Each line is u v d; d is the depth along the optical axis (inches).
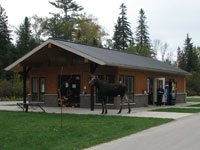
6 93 1423.5
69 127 449.7
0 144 345.1
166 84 954.1
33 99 906.1
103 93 645.9
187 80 2005.4
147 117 575.2
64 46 724.0
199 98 1529.3
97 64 694.5
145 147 329.1
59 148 322.3
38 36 2154.3
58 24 2011.6
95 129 434.9
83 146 332.5
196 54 2618.1
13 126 468.1
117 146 336.5
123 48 2194.9
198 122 513.3
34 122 511.2
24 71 834.8
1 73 1884.8
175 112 682.2
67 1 2043.6
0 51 2053.4
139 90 852.6
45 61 870.4
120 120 528.1
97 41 2043.6
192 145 335.3
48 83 870.4
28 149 321.7
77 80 825.5
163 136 389.7
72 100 830.5
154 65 962.7
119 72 761.0
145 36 2437.3
